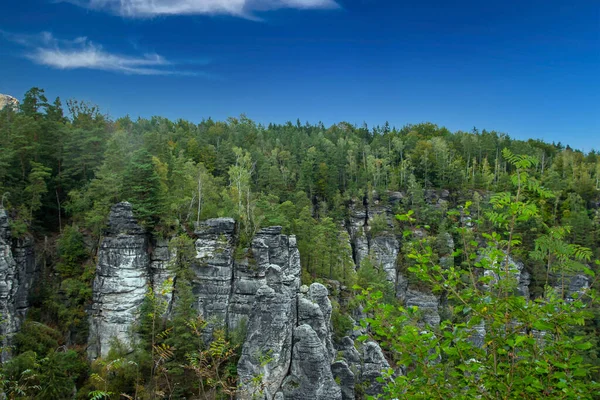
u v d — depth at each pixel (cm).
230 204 7181
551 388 1076
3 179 5903
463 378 1190
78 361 4969
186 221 6297
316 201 11869
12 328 4941
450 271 1312
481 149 15738
